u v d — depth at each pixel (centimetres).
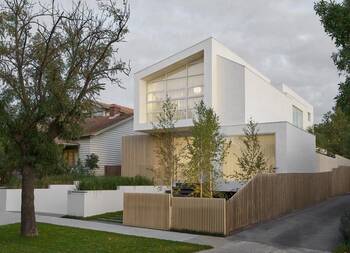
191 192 1955
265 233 1542
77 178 2578
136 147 3098
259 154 2067
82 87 1409
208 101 2747
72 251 1205
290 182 2075
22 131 1367
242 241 1416
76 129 1441
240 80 2736
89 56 1425
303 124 4322
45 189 2275
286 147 2406
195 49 2850
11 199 2214
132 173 3095
